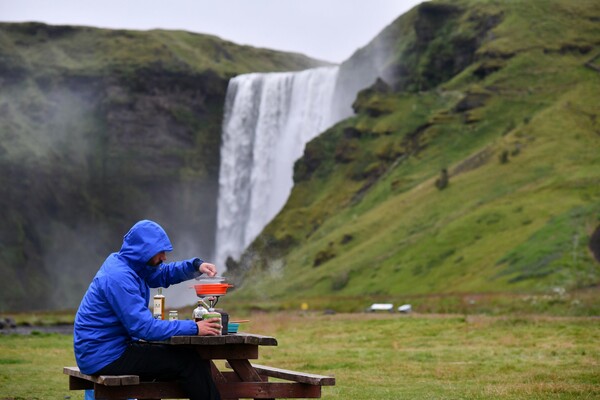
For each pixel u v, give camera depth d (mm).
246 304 106500
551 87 185125
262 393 13539
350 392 20141
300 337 41938
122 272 12945
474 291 98062
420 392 19938
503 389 19844
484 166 157375
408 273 126188
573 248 100500
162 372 12992
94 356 12805
